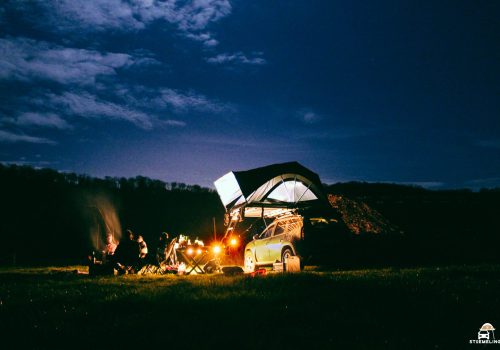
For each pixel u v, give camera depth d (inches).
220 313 255.0
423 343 193.6
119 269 548.1
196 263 574.2
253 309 264.2
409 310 255.3
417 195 1245.7
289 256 554.6
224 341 200.4
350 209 799.1
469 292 313.3
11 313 268.5
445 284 352.8
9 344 202.1
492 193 1262.3
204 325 230.1
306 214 584.1
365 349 187.8
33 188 2144.4
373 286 339.9
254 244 664.4
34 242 1438.2
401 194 1259.2
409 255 706.8
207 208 2012.8
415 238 750.5
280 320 238.2
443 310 252.5
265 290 333.1
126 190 2300.7
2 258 1111.0
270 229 641.0
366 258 660.1
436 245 749.3
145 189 2269.9
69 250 1375.5
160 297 310.0
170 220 1807.3
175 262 626.8
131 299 301.4
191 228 1637.6
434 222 894.4
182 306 277.0
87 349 194.5
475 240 800.9
